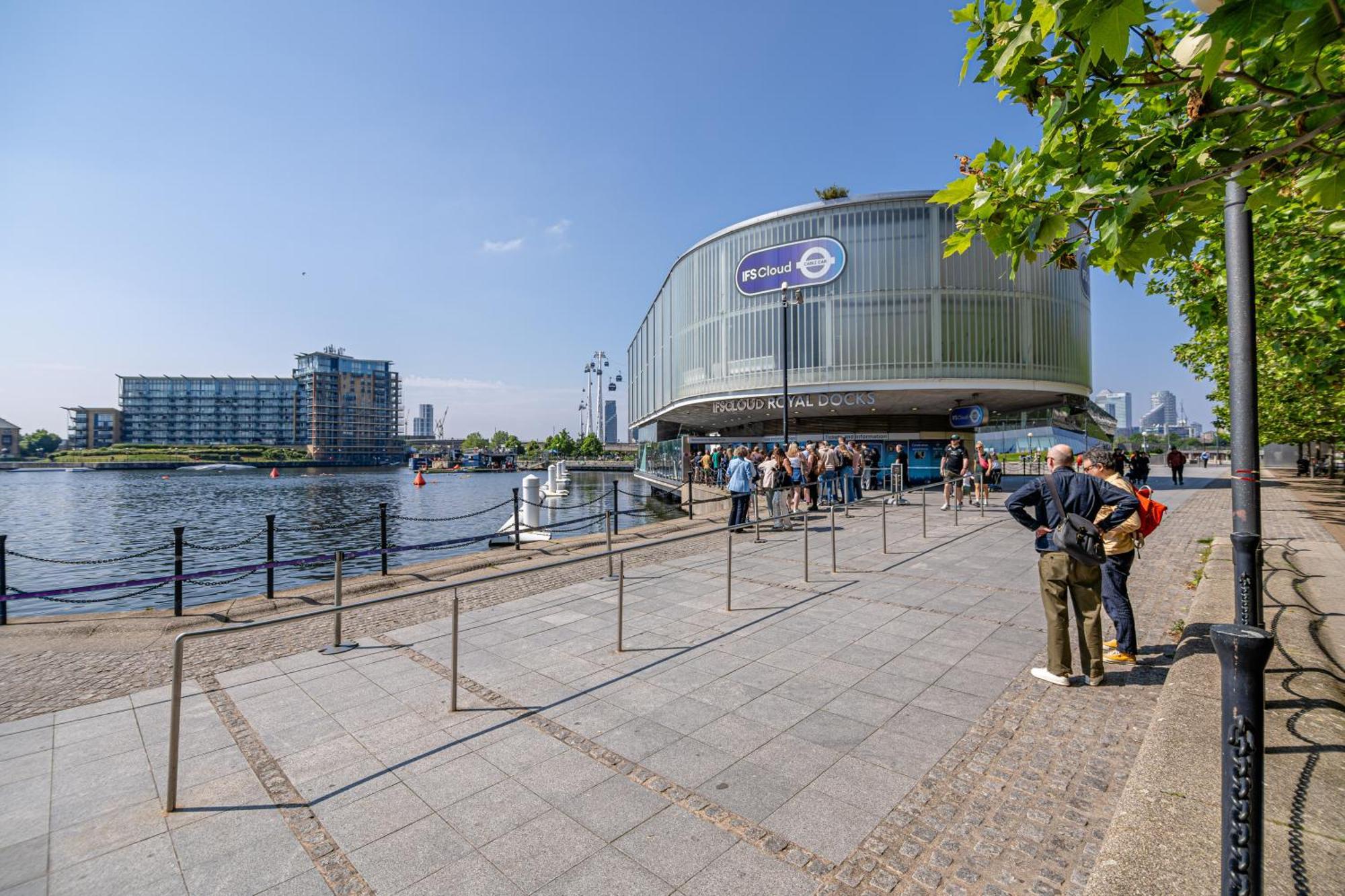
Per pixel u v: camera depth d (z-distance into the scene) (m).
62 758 4.00
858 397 31.30
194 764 3.91
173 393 186.38
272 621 3.67
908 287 30.14
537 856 2.95
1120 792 3.32
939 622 6.49
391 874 2.85
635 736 4.14
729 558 7.22
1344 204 3.67
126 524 31.12
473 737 4.19
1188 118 2.91
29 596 6.99
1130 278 3.48
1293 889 2.01
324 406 187.25
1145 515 5.21
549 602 7.71
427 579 9.31
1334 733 3.02
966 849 2.91
